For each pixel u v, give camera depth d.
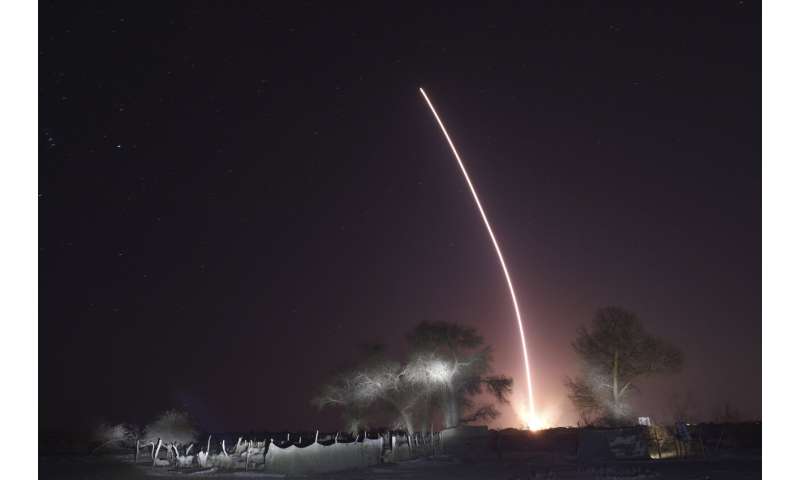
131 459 52.41
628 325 71.25
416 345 73.50
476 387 73.38
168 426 66.50
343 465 42.94
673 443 51.94
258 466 40.81
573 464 46.03
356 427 73.75
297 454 38.84
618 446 50.59
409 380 72.56
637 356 70.56
